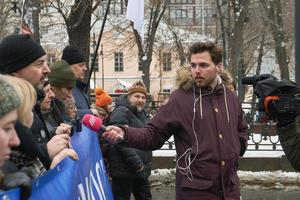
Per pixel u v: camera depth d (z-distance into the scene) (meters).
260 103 3.50
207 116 3.94
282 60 23.33
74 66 5.51
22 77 3.33
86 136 3.55
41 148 2.87
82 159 3.26
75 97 5.39
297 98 3.43
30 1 10.70
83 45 15.62
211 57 3.98
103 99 6.96
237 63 22.41
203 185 3.87
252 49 33.78
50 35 30.36
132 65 64.25
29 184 2.16
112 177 5.97
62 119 4.03
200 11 39.03
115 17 28.42
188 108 3.96
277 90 3.45
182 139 3.99
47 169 2.90
